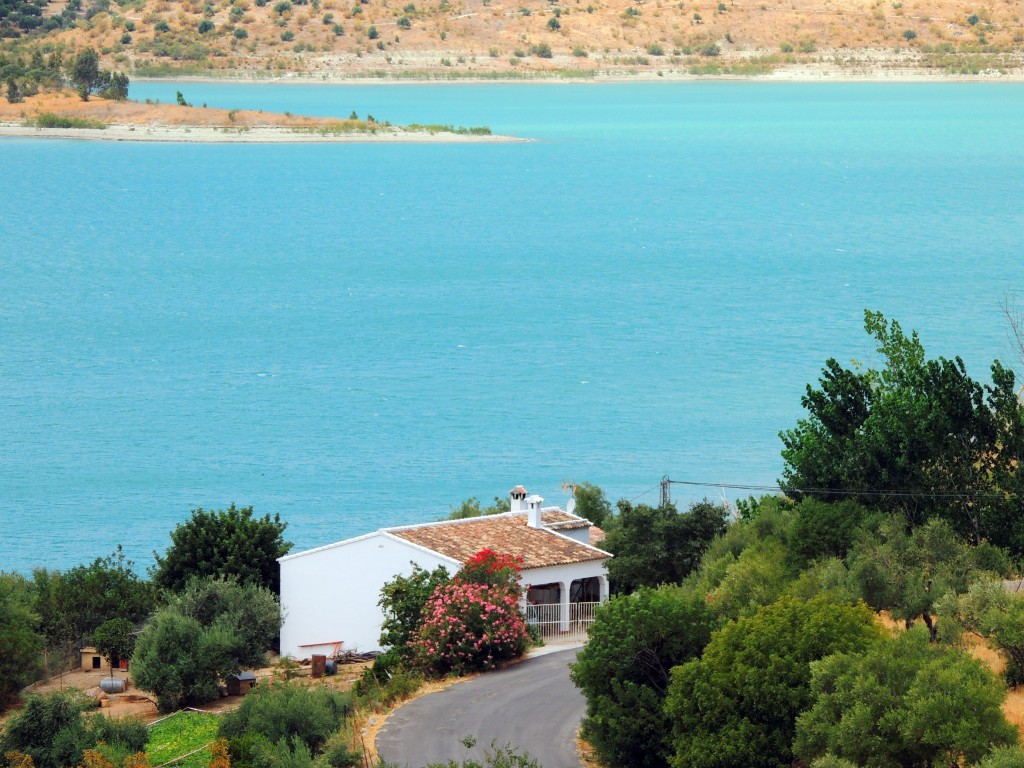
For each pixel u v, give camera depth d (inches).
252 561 7076.8
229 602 6269.7
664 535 6653.5
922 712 3531.0
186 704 5757.9
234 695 5930.1
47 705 4963.1
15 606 6417.3
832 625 4057.6
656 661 4367.6
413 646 5482.3
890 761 3560.5
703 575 5905.5
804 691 3900.1
